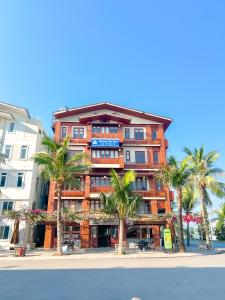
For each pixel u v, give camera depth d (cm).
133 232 3200
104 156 3488
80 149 3500
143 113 3788
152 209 3244
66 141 2453
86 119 3653
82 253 2373
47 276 1067
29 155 3288
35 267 1399
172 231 2816
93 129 3644
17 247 2153
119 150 3500
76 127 3659
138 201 2448
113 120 3697
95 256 2091
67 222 3039
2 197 3061
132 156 3569
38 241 3409
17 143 3328
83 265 1484
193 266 1367
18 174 3188
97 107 3784
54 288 821
